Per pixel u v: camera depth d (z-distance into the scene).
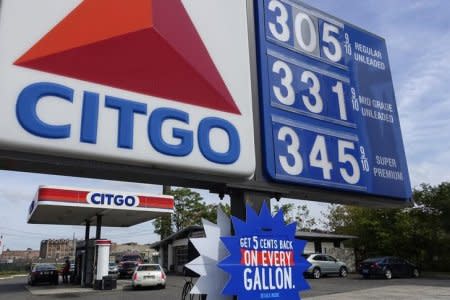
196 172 3.31
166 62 3.35
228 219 3.57
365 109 4.93
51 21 2.91
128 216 23.78
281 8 4.50
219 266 3.24
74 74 2.90
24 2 2.84
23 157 2.70
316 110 4.40
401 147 5.14
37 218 24.41
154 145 3.10
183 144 3.24
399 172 5.00
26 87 2.70
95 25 3.09
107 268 20.72
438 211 24.86
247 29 4.04
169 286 21.48
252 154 3.62
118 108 3.03
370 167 4.69
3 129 2.58
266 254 3.50
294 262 3.65
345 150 4.51
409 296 13.23
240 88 3.73
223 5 3.88
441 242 24.69
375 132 4.95
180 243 35.47
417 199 25.84
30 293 19.12
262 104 3.97
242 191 3.78
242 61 3.83
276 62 4.24
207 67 3.59
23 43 2.77
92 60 3.00
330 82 4.67
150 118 3.14
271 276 3.47
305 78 4.43
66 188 19.36
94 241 21.19
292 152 4.02
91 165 2.91
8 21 2.75
